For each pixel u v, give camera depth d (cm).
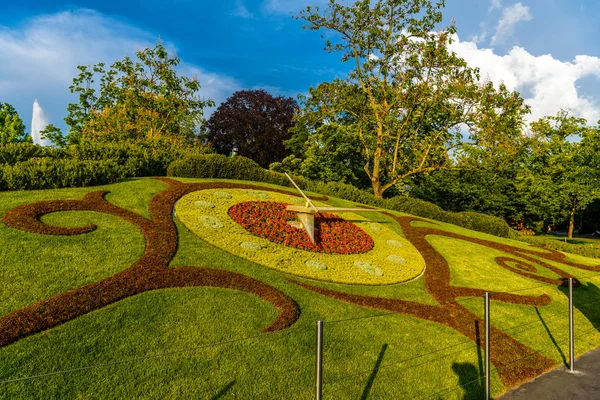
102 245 967
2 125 3803
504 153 2875
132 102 2834
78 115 2988
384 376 714
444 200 3984
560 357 916
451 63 2811
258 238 1284
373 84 3216
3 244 871
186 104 3089
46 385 543
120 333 675
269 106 4991
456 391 708
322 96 3372
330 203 2083
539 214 3909
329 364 714
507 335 974
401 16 2966
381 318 933
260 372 655
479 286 1347
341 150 3372
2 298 706
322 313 891
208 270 955
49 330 645
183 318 755
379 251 1513
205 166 2002
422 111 3047
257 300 875
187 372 620
